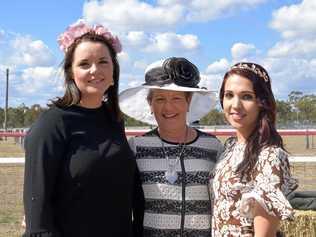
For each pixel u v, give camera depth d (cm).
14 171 1295
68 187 282
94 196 284
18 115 5947
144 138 336
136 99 371
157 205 321
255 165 274
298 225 548
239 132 296
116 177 292
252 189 271
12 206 905
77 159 282
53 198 285
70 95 293
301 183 1067
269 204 261
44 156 277
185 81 335
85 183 282
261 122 283
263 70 292
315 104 5234
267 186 265
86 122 293
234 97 290
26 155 280
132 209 326
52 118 286
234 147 300
